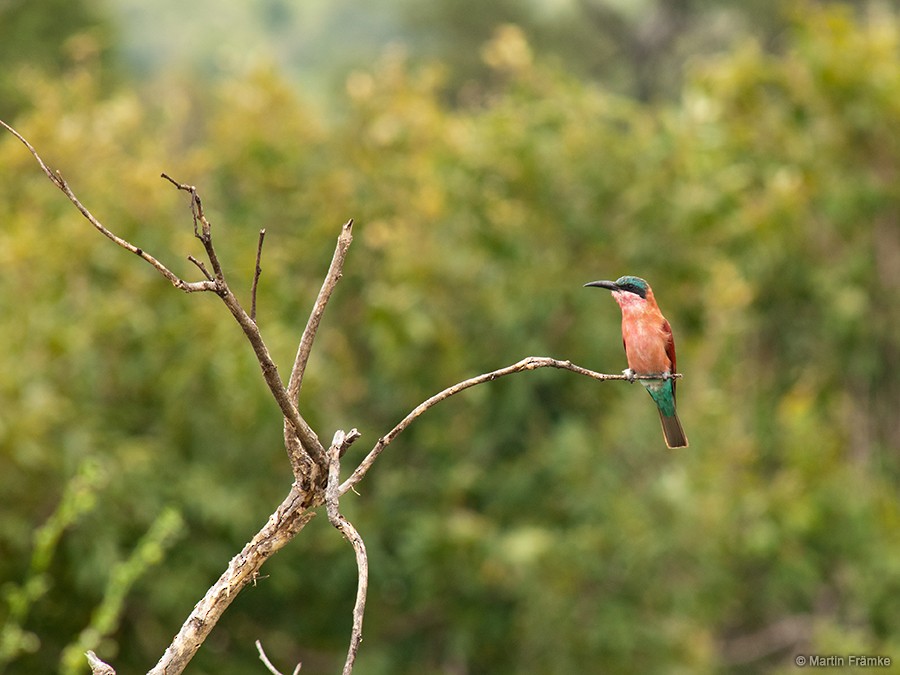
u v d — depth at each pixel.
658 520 15.77
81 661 8.48
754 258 16.73
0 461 12.69
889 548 17.14
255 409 13.81
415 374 15.78
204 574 14.38
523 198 16.20
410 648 16.64
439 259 15.66
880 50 17.56
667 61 40.41
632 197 16.12
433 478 15.97
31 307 13.45
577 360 16.12
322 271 16.17
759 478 17.78
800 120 17.92
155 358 13.92
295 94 17.34
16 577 13.26
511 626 15.93
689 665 16.80
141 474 13.27
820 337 18.55
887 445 19.33
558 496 16.05
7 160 15.08
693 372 17.36
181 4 62.28
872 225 18.39
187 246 14.40
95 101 17.98
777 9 36.34
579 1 40.25
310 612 15.93
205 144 17.91
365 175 16.61
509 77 19.62
